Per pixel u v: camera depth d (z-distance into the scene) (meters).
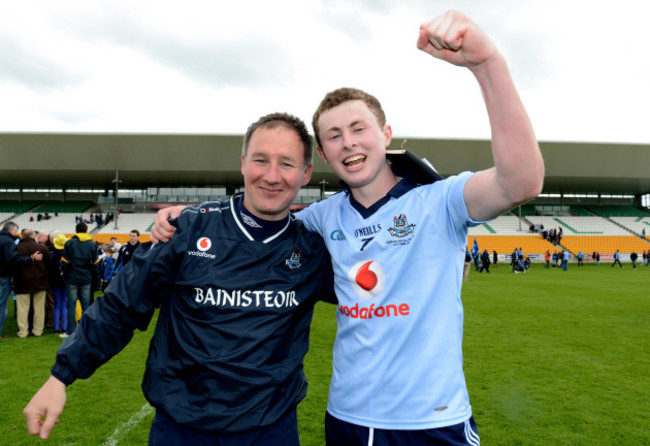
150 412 3.31
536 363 4.73
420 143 35.84
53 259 6.81
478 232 38.06
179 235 1.48
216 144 34.84
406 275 1.41
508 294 11.56
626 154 36.19
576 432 2.96
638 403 3.51
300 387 1.56
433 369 1.37
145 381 1.48
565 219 42.00
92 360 1.43
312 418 3.26
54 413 1.34
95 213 40.28
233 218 1.51
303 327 1.58
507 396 3.68
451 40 1.05
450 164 37.44
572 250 34.66
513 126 1.13
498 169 1.18
